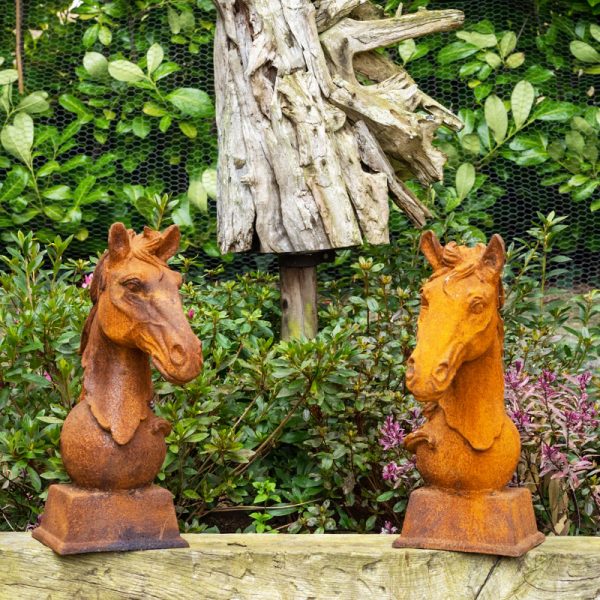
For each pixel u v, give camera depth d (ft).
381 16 11.86
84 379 7.39
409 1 15.14
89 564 7.39
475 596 7.36
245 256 14.73
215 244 14.44
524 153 14.69
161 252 7.20
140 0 15.11
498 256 6.97
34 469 9.82
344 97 10.96
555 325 12.14
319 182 10.64
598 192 14.99
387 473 9.53
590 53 14.79
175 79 15.05
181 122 14.73
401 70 11.82
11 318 11.42
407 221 14.23
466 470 7.32
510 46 14.75
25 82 14.98
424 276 12.80
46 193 14.33
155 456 7.39
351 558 7.43
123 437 7.22
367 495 10.26
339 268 14.17
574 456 9.74
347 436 9.94
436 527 7.42
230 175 10.96
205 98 14.56
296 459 10.56
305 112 10.72
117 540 7.32
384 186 10.97
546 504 10.14
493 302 7.03
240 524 10.51
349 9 11.46
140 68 14.70
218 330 10.87
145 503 7.41
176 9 15.02
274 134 10.74
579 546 7.61
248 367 10.01
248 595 7.44
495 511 7.32
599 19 15.31
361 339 10.51
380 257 12.96
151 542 7.40
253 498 10.46
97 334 7.32
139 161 14.85
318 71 10.96
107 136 14.85
